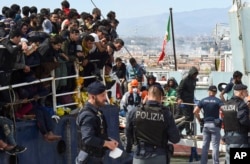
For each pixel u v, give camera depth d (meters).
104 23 15.18
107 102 13.18
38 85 10.72
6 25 12.94
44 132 10.41
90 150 8.04
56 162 10.94
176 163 15.53
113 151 8.05
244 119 10.93
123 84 16.61
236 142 11.05
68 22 13.93
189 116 16.22
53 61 10.86
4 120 9.53
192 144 16.12
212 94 13.73
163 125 8.38
